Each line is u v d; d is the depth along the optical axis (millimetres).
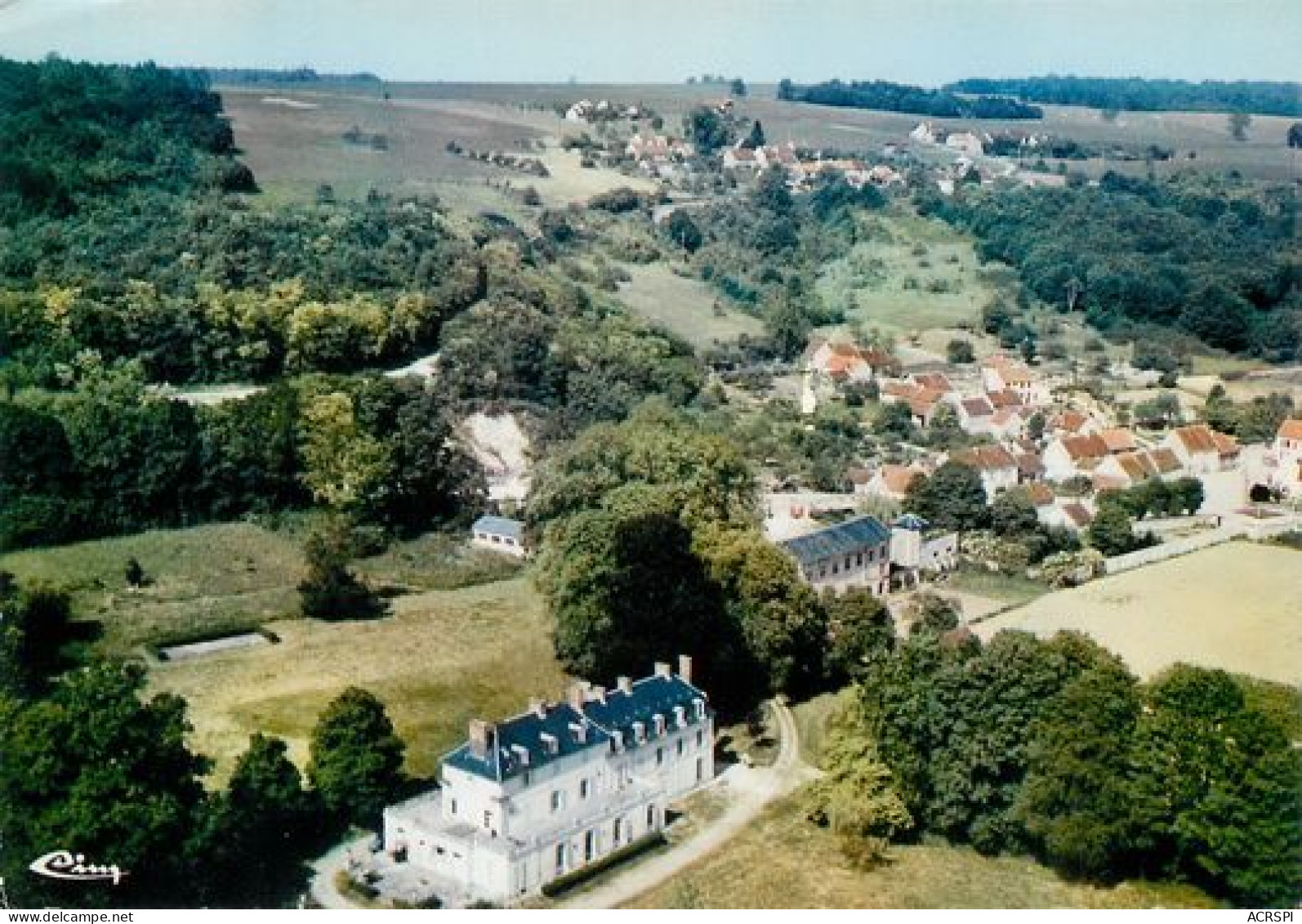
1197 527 184750
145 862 96812
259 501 178125
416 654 137750
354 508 177500
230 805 101062
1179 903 104938
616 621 132000
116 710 98438
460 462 187625
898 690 114875
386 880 102188
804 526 172625
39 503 165375
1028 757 110312
